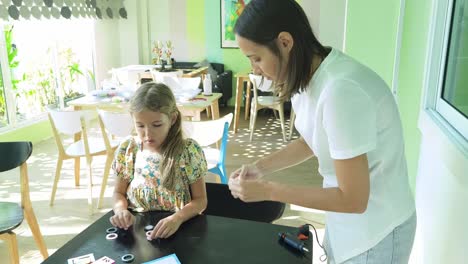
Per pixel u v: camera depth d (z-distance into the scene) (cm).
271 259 105
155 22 711
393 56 258
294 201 99
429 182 168
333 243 115
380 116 96
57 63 546
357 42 265
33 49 504
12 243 194
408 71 220
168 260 105
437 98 168
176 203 148
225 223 127
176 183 148
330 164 107
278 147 461
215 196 171
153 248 112
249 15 92
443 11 162
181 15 698
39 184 353
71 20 578
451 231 134
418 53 197
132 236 119
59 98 555
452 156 126
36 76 512
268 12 90
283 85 99
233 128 545
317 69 98
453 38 156
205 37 700
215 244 113
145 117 141
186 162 151
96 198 323
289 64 95
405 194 107
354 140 88
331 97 90
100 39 647
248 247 112
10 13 432
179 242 115
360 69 95
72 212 298
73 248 112
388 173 103
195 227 124
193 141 157
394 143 101
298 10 93
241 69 700
